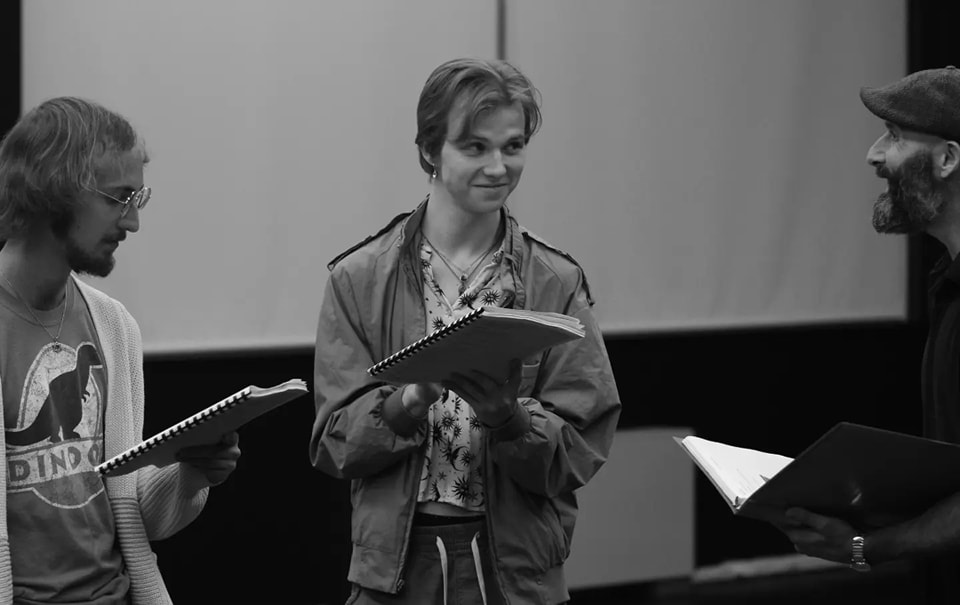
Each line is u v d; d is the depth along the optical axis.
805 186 8.99
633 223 8.42
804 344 9.21
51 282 3.16
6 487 3.05
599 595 8.34
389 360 3.24
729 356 8.98
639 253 8.46
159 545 7.36
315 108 7.36
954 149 3.63
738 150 8.74
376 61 7.51
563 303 3.81
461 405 3.74
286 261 7.34
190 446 3.13
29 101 6.63
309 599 7.70
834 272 9.15
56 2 6.67
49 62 6.67
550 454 3.59
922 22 9.19
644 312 8.52
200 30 7.03
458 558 3.71
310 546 7.70
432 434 3.73
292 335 7.40
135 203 3.16
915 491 3.46
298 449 7.65
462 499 3.70
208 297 7.16
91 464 3.23
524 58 7.99
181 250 7.07
